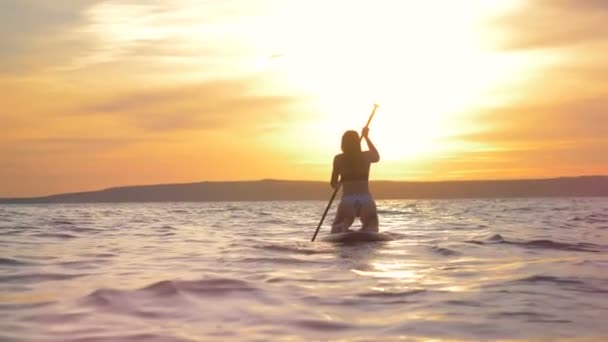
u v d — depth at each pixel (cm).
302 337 365
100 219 1827
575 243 857
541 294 484
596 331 374
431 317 411
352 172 880
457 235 989
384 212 2281
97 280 561
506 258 696
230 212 2586
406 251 752
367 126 892
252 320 405
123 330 381
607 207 2939
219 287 508
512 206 3369
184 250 819
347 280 548
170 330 380
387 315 418
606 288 509
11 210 3309
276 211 2712
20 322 402
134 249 843
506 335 367
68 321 404
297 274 580
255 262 667
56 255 771
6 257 746
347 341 357
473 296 478
